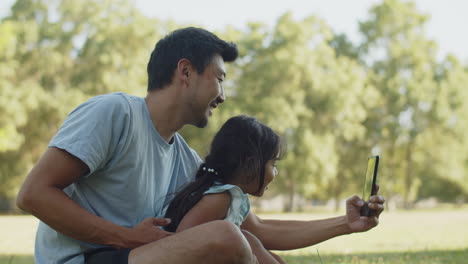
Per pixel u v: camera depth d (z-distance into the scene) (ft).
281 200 143.84
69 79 108.99
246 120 9.30
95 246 8.05
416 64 129.90
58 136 7.66
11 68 100.27
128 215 8.33
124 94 8.40
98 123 7.77
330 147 113.50
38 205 7.31
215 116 104.63
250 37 115.65
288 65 110.52
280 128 106.83
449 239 32.91
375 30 130.31
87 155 7.57
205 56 8.59
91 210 8.16
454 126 130.82
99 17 108.47
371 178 9.06
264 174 9.27
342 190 137.90
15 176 111.14
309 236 9.66
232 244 6.97
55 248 8.19
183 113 8.73
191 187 8.66
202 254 7.01
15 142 97.55
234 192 8.52
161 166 8.80
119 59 102.99
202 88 8.62
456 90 131.44
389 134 129.70
